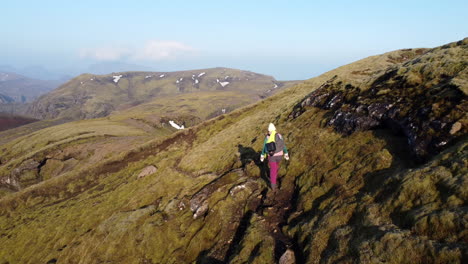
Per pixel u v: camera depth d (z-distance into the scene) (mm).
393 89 14844
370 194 8586
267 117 31688
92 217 26625
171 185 20688
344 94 19188
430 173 7422
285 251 8266
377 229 6898
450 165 7305
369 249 6430
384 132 12367
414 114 11352
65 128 128750
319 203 9938
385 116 12938
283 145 11984
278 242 9016
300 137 17125
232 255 9500
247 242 9523
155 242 14039
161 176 24094
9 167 84062
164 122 182000
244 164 18406
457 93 10531
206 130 49656
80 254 16938
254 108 52094
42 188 48062
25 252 26359
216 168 21688
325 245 7645
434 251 5426
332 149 13438
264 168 15477
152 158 46594
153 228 14828
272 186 12523
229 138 30219
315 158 13547
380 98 14508
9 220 39969
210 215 13297
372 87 17109
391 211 7324
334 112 17891
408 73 15391
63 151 86938
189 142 48562
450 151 8016
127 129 119125
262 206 11969
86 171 49844
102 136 99875
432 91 11906
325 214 8836
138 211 17828
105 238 16031
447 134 9164
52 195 46688
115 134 104750
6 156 113812
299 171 13320
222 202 13422
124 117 172125
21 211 43562
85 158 79812
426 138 9766
